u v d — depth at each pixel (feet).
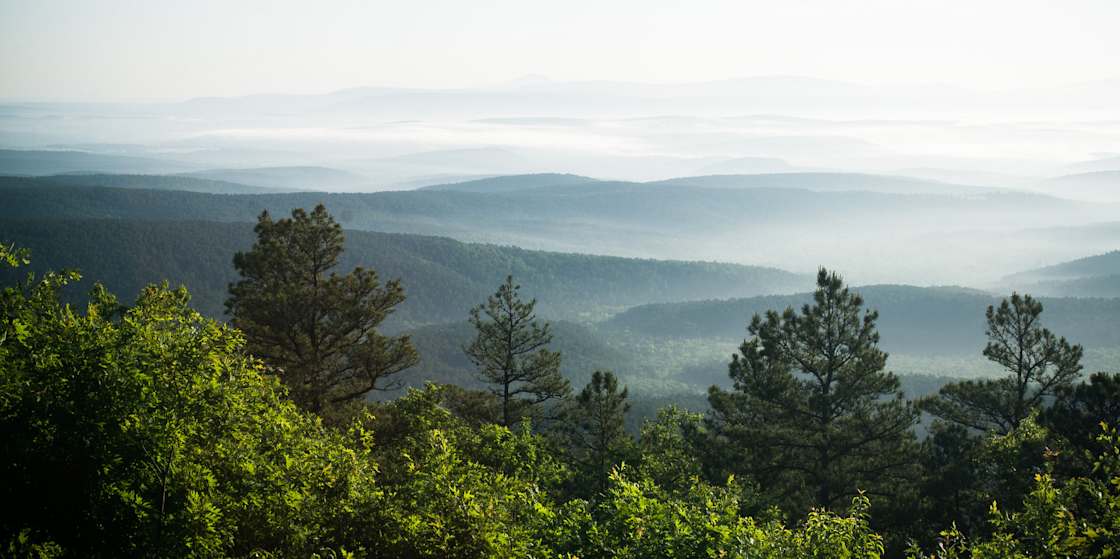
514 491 51.85
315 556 38.81
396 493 45.34
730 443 110.93
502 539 42.80
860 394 111.75
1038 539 44.73
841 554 47.14
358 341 118.62
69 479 35.01
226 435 40.86
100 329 39.96
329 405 106.73
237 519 39.22
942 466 108.47
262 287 114.42
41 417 35.58
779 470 112.06
